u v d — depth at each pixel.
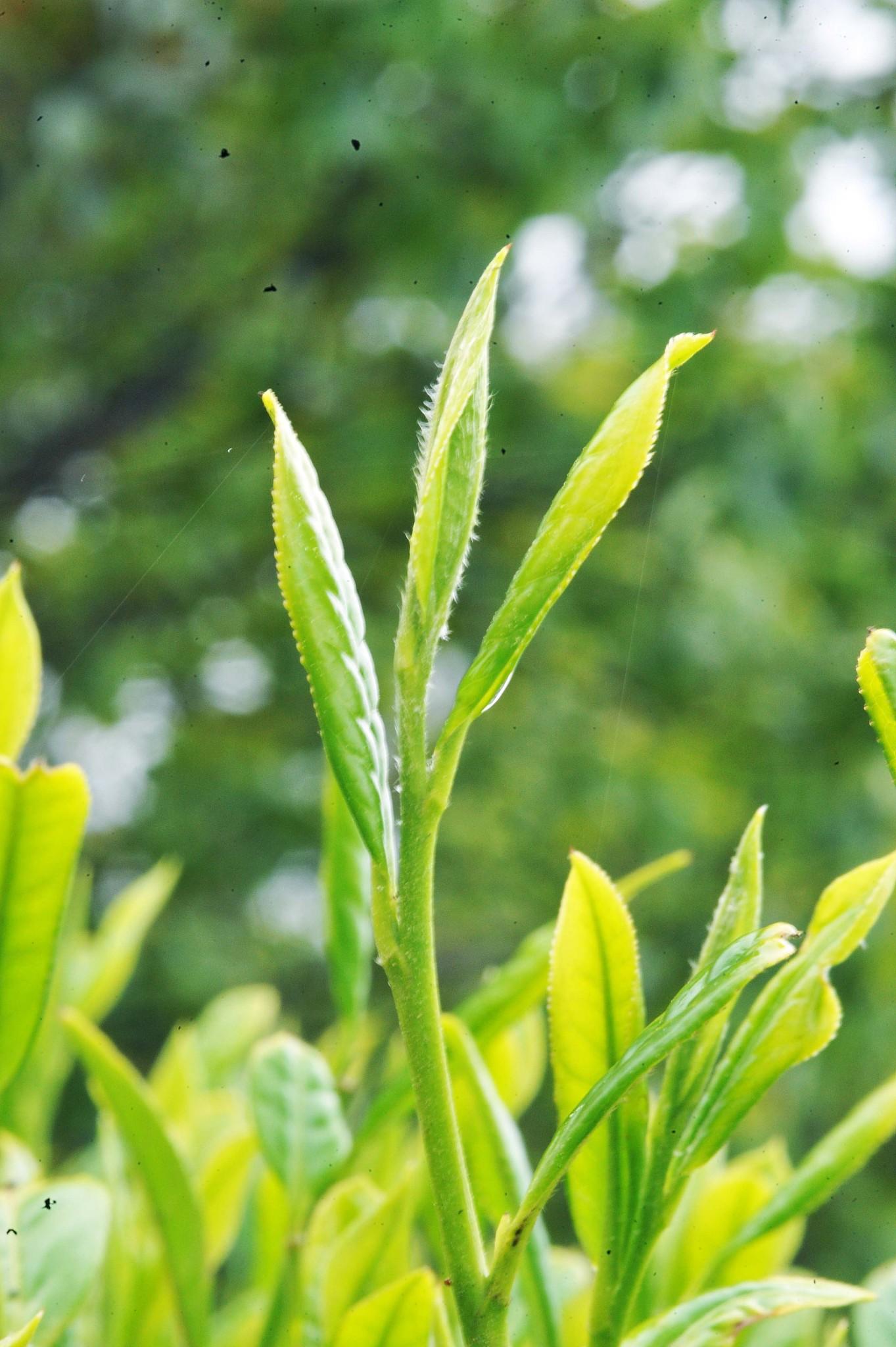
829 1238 3.73
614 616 4.69
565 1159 0.42
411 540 0.44
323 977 5.02
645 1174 0.51
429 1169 0.43
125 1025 4.66
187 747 5.00
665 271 4.50
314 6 4.17
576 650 4.82
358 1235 0.67
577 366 4.81
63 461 4.61
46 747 4.53
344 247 4.53
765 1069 0.50
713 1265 0.63
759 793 4.67
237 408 4.76
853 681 4.68
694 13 4.28
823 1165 0.62
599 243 4.53
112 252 4.45
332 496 4.68
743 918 0.50
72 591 4.74
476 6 4.32
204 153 4.23
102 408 4.61
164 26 4.04
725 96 4.36
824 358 4.57
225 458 4.72
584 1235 0.52
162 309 4.57
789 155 4.33
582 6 4.28
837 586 4.70
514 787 4.76
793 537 4.33
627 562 4.64
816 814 4.57
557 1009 0.52
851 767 4.62
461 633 4.63
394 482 4.66
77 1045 0.65
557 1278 0.83
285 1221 0.80
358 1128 0.76
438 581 0.44
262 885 4.86
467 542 0.45
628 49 4.28
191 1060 0.93
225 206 4.37
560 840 4.75
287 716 5.07
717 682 4.69
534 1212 0.42
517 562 4.71
